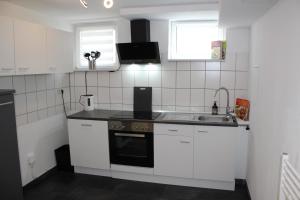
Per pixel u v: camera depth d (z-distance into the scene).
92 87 3.77
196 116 3.24
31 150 3.06
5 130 2.21
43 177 3.25
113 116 3.19
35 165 3.13
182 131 2.86
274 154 1.72
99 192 2.89
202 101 3.36
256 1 1.75
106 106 3.75
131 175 3.18
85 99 3.63
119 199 2.74
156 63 3.38
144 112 3.46
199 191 2.88
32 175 3.08
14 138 2.31
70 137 3.27
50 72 3.02
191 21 3.33
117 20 3.50
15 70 2.46
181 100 3.43
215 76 3.27
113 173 3.25
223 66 3.23
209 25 3.31
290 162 1.38
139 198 2.76
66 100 3.80
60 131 3.64
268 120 1.93
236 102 3.18
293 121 1.35
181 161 2.92
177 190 2.91
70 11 3.05
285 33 1.54
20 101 2.91
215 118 3.18
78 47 3.83
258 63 2.42
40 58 2.83
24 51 2.58
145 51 3.15
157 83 3.48
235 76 3.21
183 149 2.89
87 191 2.92
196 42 3.38
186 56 3.43
